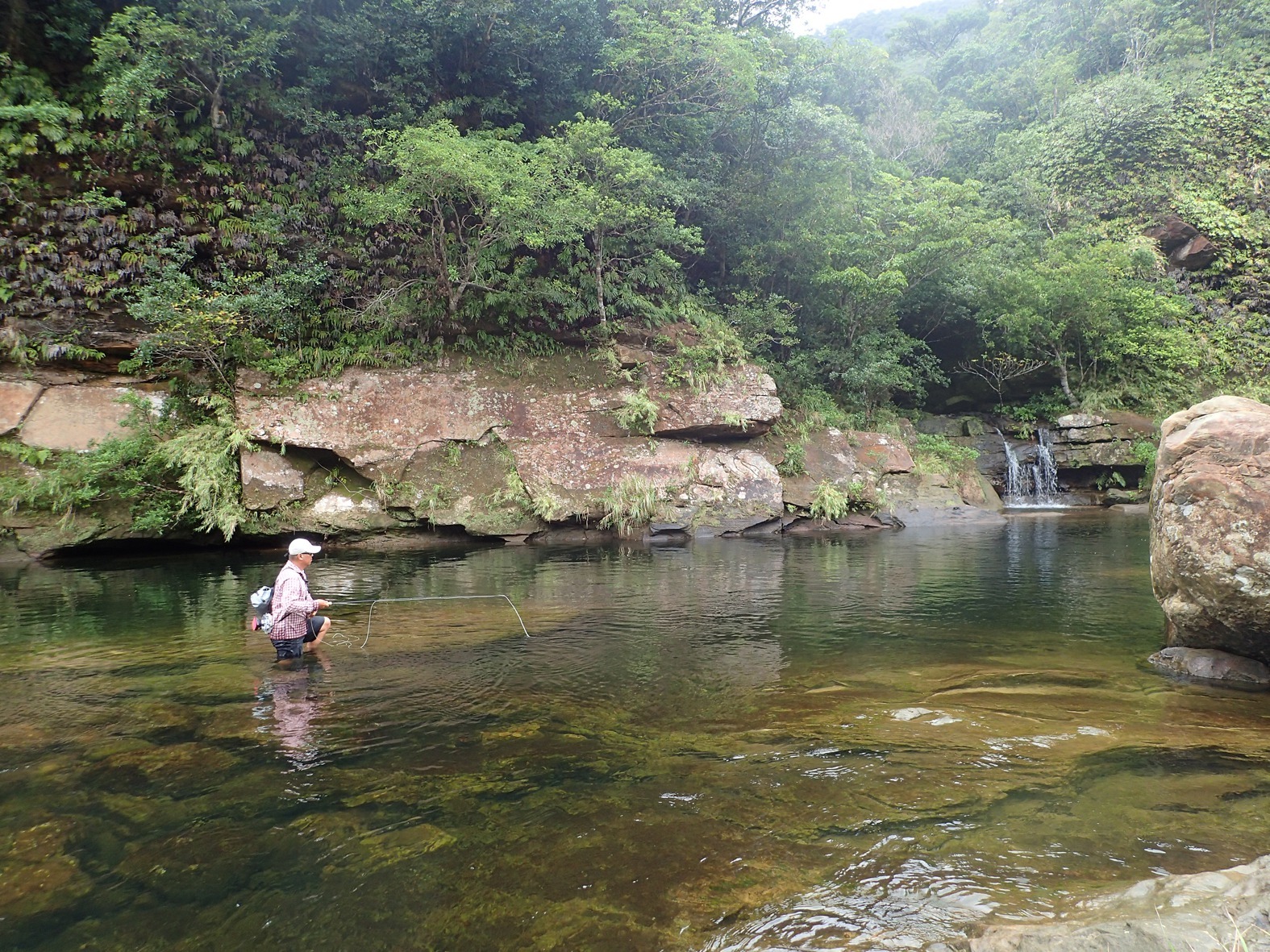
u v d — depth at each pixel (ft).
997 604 25.45
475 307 49.98
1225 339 81.20
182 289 41.32
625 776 11.47
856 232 66.28
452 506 43.78
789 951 7.10
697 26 54.75
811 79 63.16
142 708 15.10
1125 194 90.38
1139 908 7.00
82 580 31.71
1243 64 100.94
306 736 13.46
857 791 10.77
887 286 60.90
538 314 53.36
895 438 60.29
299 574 19.48
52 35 47.47
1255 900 6.64
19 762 12.28
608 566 35.37
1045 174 96.02
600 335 53.36
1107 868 8.46
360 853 9.25
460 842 9.49
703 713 14.49
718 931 7.48
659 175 56.65
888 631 21.53
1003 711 14.32
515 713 14.65
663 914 7.80
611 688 16.31
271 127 52.03
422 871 8.80
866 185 74.02
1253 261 86.53
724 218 63.98
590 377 51.52
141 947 7.44
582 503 45.73
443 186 44.73
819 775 11.35
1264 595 14.97
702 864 8.80
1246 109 95.61
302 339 46.14
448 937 7.50
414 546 43.14
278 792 11.09
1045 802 10.29
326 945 7.42
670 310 56.08
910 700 15.10
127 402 40.78
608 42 57.21
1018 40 134.00
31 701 15.52
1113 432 69.36
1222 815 9.82
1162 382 75.92
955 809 10.13
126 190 46.06
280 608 18.66
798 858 8.87
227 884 8.59
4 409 38.42
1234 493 15.53
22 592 28.78
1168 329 77.92
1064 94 112.88
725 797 10.64
